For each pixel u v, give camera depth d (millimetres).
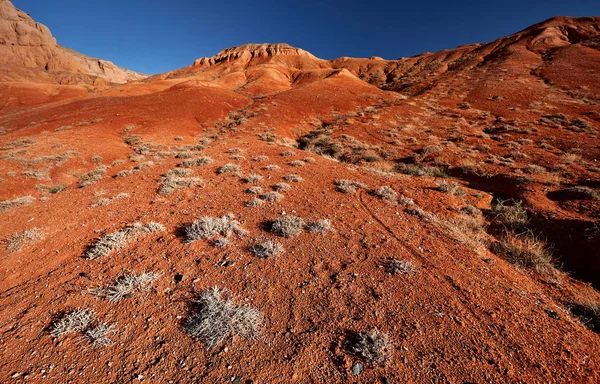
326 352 3336
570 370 3143
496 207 8695
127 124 27156
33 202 9672
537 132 18281
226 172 10180
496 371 3094
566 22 65375
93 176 12430
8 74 98688
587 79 31109
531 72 39000
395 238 5914
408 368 3129
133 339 3602
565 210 8383
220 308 3945
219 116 32562
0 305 4324
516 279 4926
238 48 156750
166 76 116000
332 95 37969
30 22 142875
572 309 4414
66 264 5223
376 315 3865
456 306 4047
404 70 83062
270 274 4727
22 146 20594
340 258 5160
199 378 3094
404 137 20156
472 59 58500
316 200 7781
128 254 5371
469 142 17734
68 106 37062
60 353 3449
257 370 3150
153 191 8688
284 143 21797
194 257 5219
